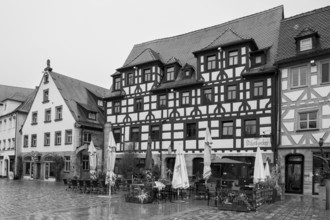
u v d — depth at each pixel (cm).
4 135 4472
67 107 3584
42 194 2047
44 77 3928
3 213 1291
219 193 1527
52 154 3641
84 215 1247
